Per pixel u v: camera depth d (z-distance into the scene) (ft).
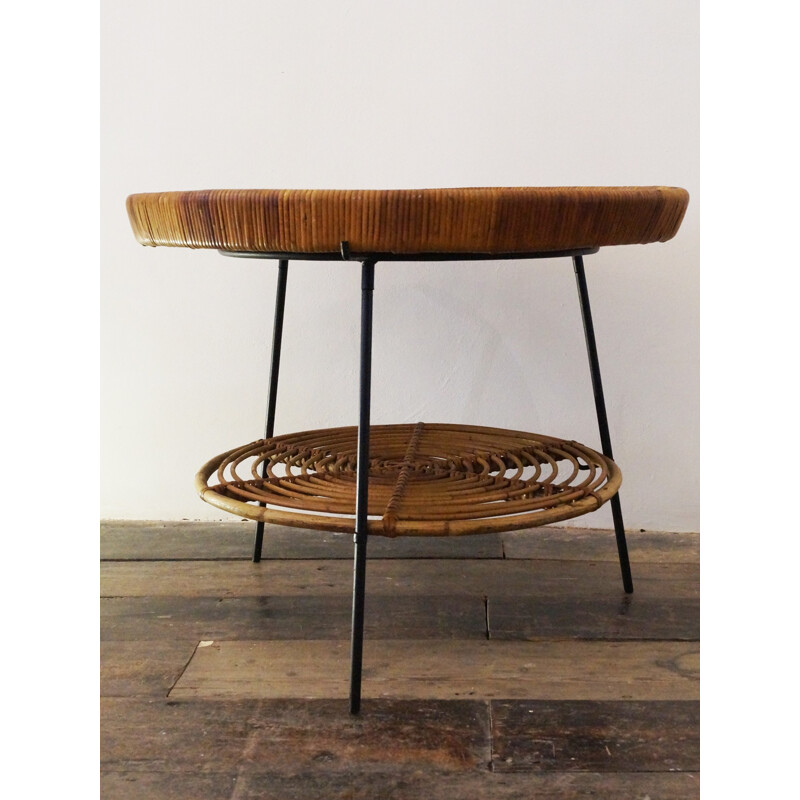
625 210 2.80
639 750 3.05
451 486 3.71
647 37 4.60
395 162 4.83
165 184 4.97
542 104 4.71
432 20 4.68
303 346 5.10
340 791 2.85
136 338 5.16
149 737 3.15
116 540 5.06
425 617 4.08
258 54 4.79
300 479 3.83
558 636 3.89
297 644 3.84
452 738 3.13
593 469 3.92
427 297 4.98
